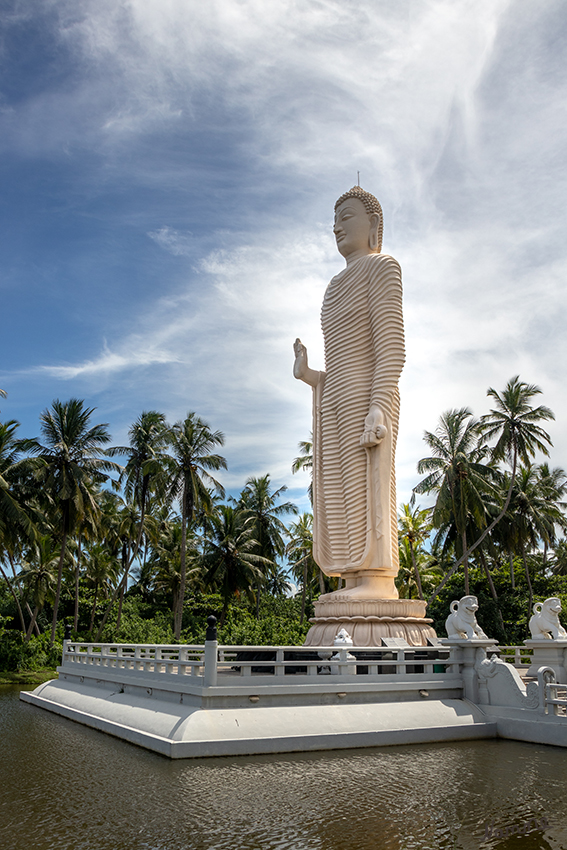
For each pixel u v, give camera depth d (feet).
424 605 71.10
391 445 73.26
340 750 46.68
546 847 28.22
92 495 159.22
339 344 78.13
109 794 35.37
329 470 77.82
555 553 230.48
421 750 47.44
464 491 148.56
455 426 152.46
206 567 192.24
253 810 32.86
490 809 33.32
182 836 29.01
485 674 56.49
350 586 74.79
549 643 64.28
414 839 29.04
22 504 135.03
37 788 36.68
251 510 204.95
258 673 54.39
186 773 39.55
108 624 173.99
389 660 58.85
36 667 136.36
